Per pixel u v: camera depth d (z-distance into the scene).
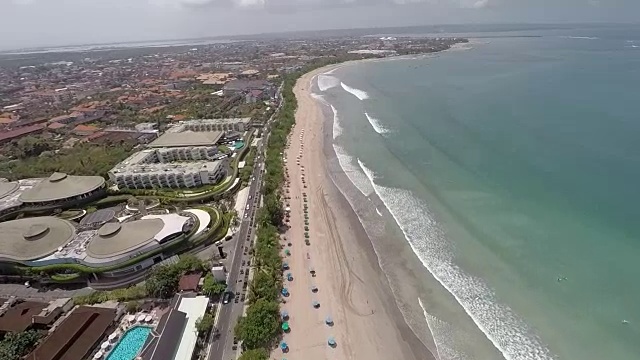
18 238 103.06
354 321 79.44
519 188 111.38
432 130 171.25
